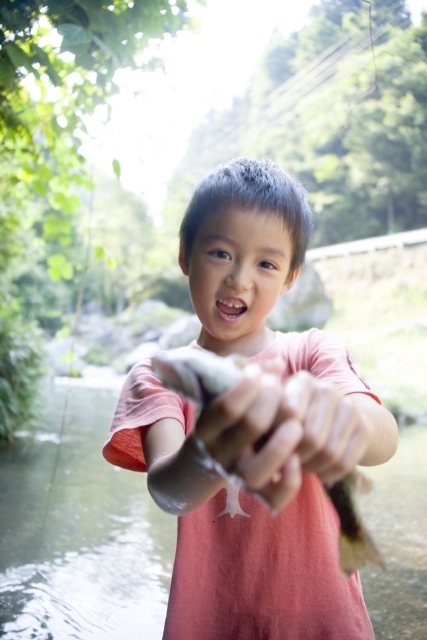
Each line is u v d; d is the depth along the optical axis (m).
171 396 1.73
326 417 0.83
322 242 27.41
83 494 5.28
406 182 23.08
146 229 36.03
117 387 16.47
